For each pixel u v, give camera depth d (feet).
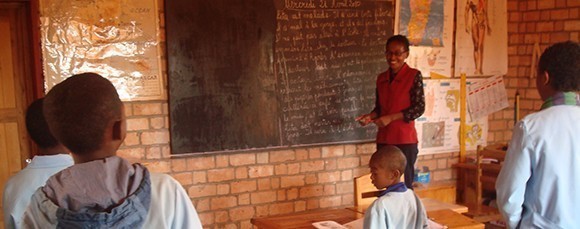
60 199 3.38
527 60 16.72
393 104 12.74
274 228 8.72
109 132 3.61
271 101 13.74
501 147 15.87
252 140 13.62
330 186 14.96
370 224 7.68
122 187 3.49
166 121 12.75
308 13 13.94
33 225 3.51
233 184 13.69
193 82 12.79
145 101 12.48
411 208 8.08
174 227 3.73
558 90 6.04
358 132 15.01
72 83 3.59
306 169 14.56
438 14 15.69
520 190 6.10
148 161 12.64
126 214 3.38
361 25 14.66
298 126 14.15
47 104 3.60
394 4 15.10
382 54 15.02
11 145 11.91
